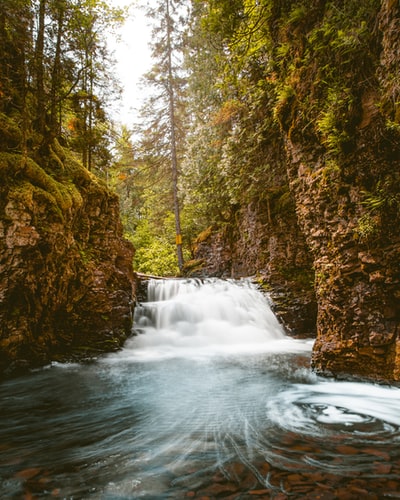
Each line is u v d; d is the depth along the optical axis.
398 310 4.13
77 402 4.43
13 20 6.12
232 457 2.69
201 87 12.91
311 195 5.36
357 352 4.54
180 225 20.28
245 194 11.31
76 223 7.81
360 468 2.44
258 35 6.97
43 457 2.81
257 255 12.22
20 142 6.20
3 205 5.43
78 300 7.46
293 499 2.06
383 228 4.11
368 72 4.13
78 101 9.25
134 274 11.52
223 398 4.43
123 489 2.28
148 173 20.33
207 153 12.91
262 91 8.40
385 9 3.69
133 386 5.20
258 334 9.87
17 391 4.99
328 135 4.70
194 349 8.69
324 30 4.50
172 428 3.40
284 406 4.00
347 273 4.62
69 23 7.33
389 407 3.85
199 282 12.45
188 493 2.19
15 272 5.46
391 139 3.91
